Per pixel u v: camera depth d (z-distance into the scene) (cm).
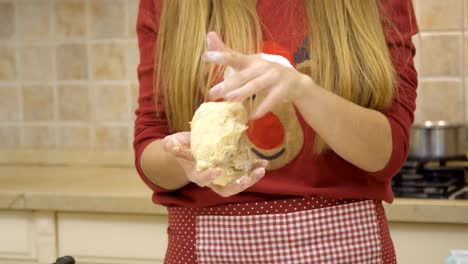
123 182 225
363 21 114
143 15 130
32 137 271
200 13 119
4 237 212
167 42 122
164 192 124
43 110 269
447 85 237
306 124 115
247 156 101
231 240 118
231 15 118
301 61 116
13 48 269
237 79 91
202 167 98
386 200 121
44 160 269
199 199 120
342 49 113
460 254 116
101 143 266
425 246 184
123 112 262
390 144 110
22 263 211
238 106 103
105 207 200
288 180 117
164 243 200
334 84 113
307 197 116
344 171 116
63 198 203
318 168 116
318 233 116
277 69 93
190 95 118
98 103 264
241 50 116
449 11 234
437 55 236
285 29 118
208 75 117
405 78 119
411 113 118
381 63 112
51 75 267
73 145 268
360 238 116
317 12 116
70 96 266
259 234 117
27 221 210
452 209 179
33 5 265
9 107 272
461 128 220
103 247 204
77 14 262
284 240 116
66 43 264
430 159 218
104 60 262
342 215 116
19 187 217
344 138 105
